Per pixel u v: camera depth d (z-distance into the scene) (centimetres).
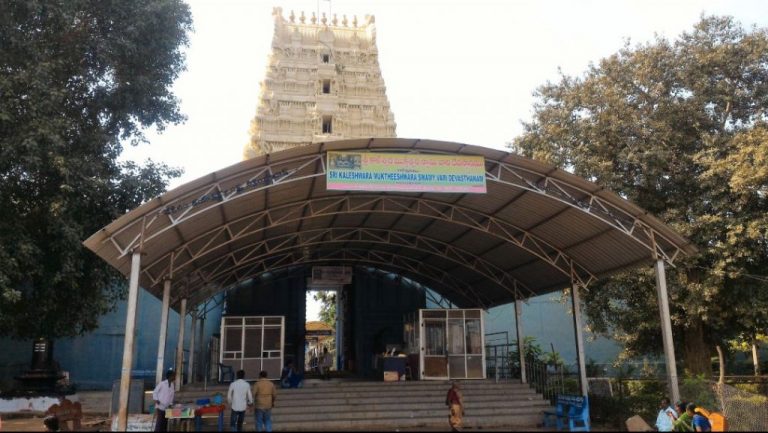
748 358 3328
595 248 1762
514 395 1905
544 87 2545
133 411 1609
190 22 2197
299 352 2625
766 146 1786
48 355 2191
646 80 2261
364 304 2778
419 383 1952
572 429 1423
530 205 1670
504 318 3312
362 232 2264
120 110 2088
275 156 1342
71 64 1978
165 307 1712
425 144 1436
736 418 1436
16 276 1716
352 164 1421
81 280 1978
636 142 2223
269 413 1387
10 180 1781
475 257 2283
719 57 2167
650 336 2420
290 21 3709
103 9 1983
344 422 1644
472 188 1456
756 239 1898
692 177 2145
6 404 2023
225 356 2055
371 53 3728
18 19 1831
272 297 2680
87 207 1903
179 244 1614
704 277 2056
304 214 1886
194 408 1394
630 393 1984
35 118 1728
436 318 2134
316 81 3531
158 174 2133
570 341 3180
